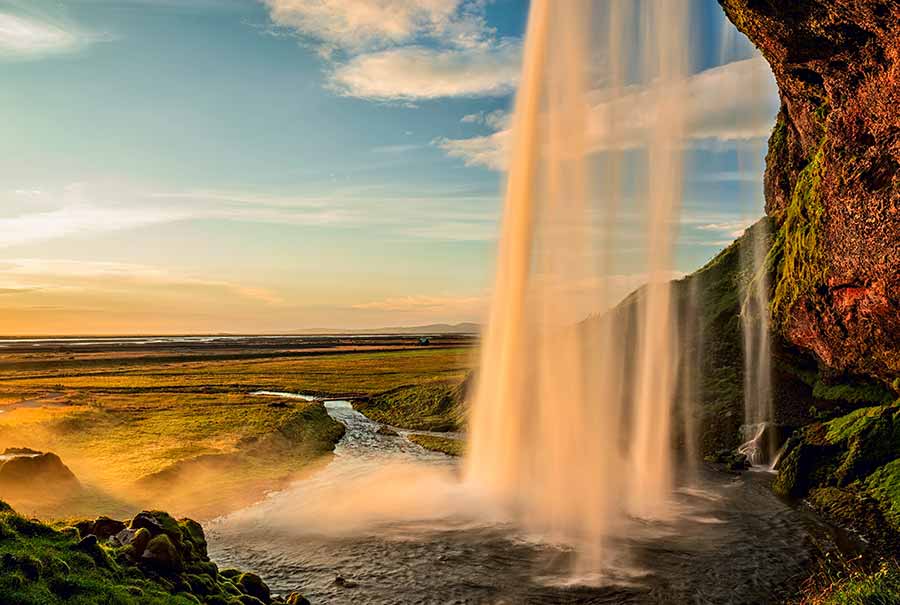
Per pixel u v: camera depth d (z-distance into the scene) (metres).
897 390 33.91
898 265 26.88
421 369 106.88
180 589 12.39
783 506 28.33
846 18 22.44
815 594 17.50
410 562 21.72
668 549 22.66
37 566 10.00
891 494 25.73
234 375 96.44
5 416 45.38
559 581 19.89
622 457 36.91
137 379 87.00
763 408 42.09
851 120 27.66
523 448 36.50
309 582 20.12
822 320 37.28
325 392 77.50
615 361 45.06
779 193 61.16
